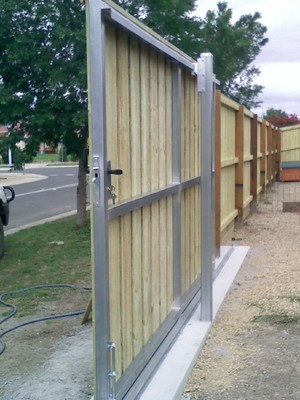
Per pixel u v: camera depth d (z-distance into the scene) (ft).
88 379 10.88
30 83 23.84
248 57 52.11
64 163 127.95
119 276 8.76
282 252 21.03
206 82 12.59
